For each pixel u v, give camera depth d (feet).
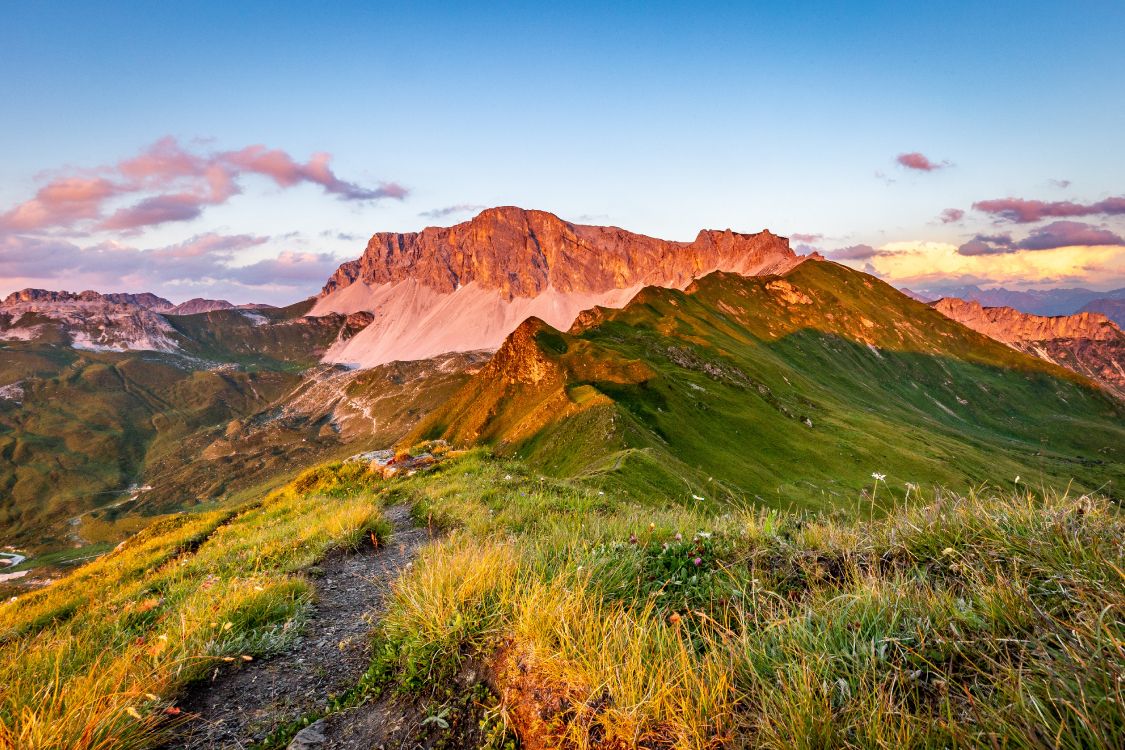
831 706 8.80
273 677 17.26
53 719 12.90
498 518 36.01
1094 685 7.56
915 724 7.98
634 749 9.62
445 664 14.44
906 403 615.16
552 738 10.82
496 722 12.15
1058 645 8.96
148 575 42.98
